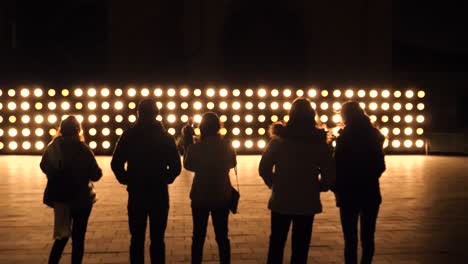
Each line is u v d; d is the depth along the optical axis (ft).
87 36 159.53
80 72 155.63
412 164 69.77
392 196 42.70
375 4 103.19
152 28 104.78
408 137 86.58
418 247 26.68
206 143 20.81
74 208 19.90
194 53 104.73
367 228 20.85
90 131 81.87
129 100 82.48
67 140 20.01
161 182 20.20
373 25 103.14
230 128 84.17
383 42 103.09
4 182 50.37
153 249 20.13
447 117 115.34
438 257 24.89
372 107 85.97
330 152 19.10
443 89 117.91
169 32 104.99
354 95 85.61
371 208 20.72
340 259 24.53
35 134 81.30
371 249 20.81
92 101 82.07
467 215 34.96
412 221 33.09
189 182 51.21
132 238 20.15
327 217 34.32
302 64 110.52
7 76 119.65
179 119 83.30
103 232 30.14
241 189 46.55
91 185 20.66
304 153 18.78
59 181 19.61
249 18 109.29
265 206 38.34
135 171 20.07
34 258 24.70
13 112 81.30
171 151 20.33
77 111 81.92
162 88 83.05
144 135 20.18
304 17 104.99
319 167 19.13
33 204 38.86
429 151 87.30
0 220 33.32
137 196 20.02
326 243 27.53
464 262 24.08
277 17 109.50
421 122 86.53
